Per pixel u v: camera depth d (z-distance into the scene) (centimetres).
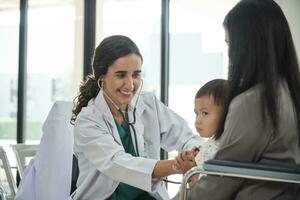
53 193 179
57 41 425
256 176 101
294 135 111
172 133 186
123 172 148
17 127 422
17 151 215
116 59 157
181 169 139
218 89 145
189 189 113
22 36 424
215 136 126
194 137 183
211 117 145
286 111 109
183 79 373
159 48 384
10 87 428
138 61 160
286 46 113
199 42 366
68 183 181
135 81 162
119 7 404
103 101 167
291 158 110
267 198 107
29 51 426
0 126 428
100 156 154
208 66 361
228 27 116
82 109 169
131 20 398
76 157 179
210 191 109
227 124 110
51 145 182
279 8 114
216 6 356
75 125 165
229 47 116
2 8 445
